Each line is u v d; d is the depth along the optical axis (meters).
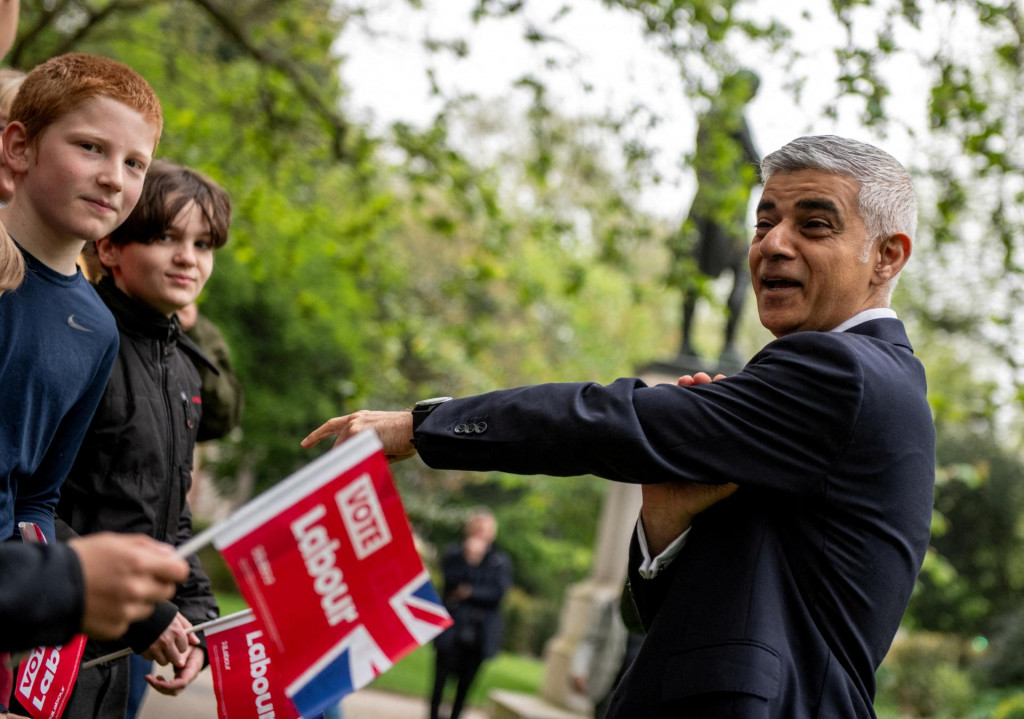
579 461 2.06
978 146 7.46
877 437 2.07
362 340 17.56
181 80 10.59
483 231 10.28
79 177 2.14
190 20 10.51
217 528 1.57
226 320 17.61
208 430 4.13
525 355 23.08
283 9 9.86
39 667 2.16
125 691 2.87
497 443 2.07
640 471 2.05
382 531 1.67
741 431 2.05
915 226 2.35
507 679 15.98
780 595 2.05
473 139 19.78
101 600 1.42
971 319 15.92
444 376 20.73
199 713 7.43
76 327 2.24
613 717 2.12
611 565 10.27
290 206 10.55
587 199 10.01
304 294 11.43
